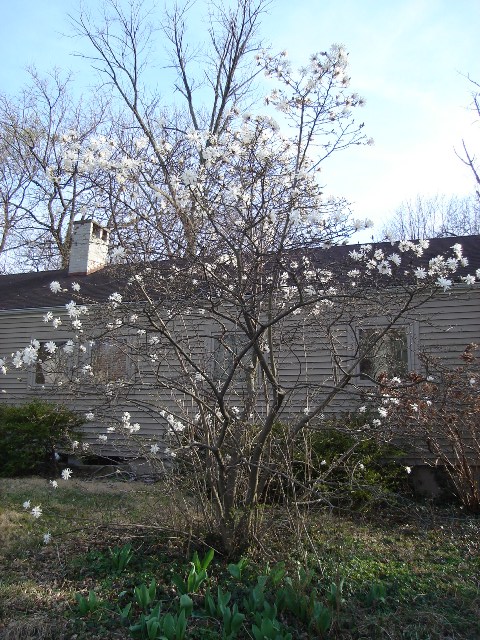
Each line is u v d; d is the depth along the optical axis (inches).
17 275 660.1
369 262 253.9
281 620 181.9
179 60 823.1
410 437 318.7
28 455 433.7
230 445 225.5
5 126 959.0
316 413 215.9
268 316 214.5
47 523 278.4
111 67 756.6
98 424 453.1
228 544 218.1
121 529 228.7
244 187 222.7
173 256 210.5
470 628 181.9
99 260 595.2
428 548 254.4
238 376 256.7
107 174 228.4
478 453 325.7
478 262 419.2
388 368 371.6
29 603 191.9
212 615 179.5
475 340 387.5
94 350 260.5
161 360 238.8
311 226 211.8
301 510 227.9
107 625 178.1
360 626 176.7
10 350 524.1
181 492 230.7
